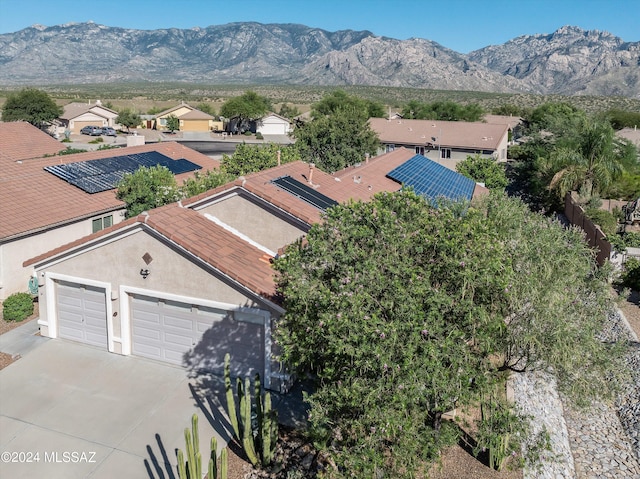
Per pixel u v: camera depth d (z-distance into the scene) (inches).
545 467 522.3
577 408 546.0
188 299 623.8
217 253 621.0
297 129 1690.5
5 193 916.0
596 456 593.3
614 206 1430.9
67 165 1106.7
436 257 407.5
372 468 356.5
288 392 607.2
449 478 474.9
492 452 480.7
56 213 912.9
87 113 3412.9
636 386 695.1
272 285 605.6
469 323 376.8
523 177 1999.3
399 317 362.0
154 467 484.4
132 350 672.4
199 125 3703.3
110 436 523.8
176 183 1061.1
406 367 339.3
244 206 722.8
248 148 1286.9
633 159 1647.4
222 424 544.7
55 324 708.0
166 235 609.3
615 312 876.0
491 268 377.7
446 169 1391.5
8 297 786.2
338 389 373.7
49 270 689.0
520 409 530.0
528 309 408.2
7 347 686.5
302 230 707.4
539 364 464.8
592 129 1551.4
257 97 3634.4
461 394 365.4
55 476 470.3
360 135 1598.2
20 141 1512.1
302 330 413.7
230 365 629.3
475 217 448.8
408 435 357.7
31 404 569.9
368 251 421.4
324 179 915.4
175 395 592.7
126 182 1021.2
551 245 460.4
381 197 481.1
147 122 3784.5
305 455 500.7
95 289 677.3
